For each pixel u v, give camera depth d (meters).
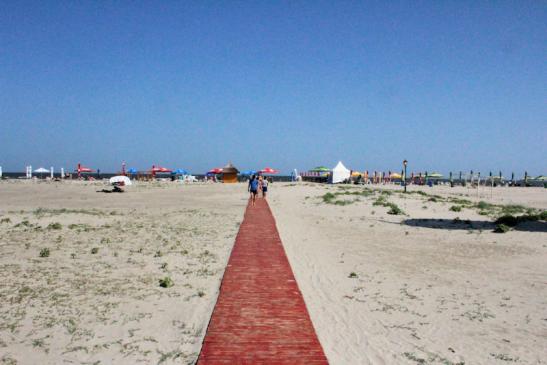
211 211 27.58
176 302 8.68
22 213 24.50
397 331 7.47
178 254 13.32
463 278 11.04
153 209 29.09
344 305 8.79
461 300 9.23
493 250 14.80
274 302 8.57
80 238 16.19
